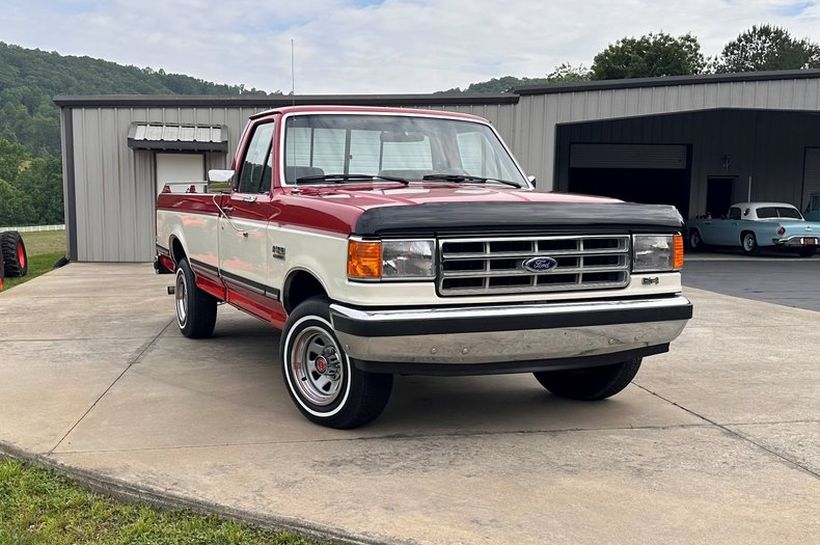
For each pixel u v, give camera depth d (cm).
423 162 548
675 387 569
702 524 326
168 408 492
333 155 529
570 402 523
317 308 436
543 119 1675
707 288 1285
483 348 402
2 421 460
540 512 335
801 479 381
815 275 1538
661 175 2586
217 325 820
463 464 395
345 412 435
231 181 579
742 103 1655
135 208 1652
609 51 5288
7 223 7419
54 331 781
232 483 362
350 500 345
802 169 2595
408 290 391
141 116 1634
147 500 350
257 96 1662
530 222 407
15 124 10988
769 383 584
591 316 417
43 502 350
